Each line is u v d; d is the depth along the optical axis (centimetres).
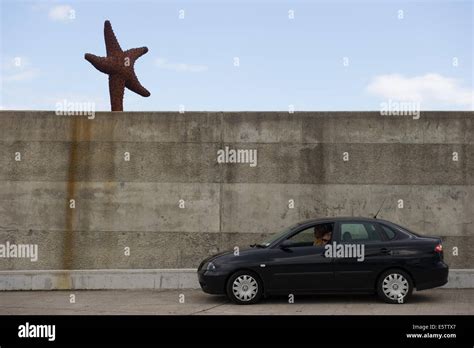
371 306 1148
